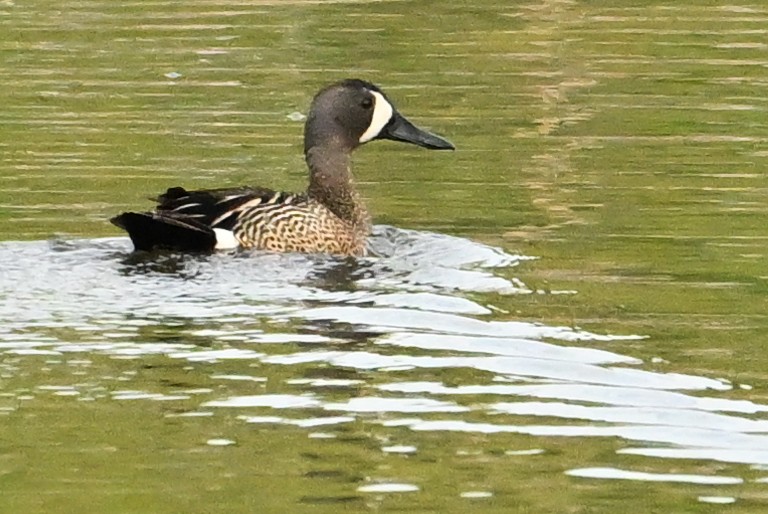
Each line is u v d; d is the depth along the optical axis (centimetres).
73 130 2012
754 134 2006
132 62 2373
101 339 1271
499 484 1027
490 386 1181
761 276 1462
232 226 1525
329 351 1248
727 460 1063
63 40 2509
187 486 1025
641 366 1223
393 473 1040
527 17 2706
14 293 1377
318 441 1088
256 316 1330
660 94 2214
